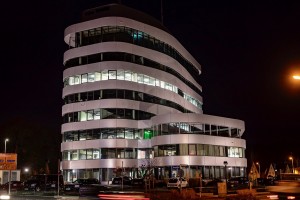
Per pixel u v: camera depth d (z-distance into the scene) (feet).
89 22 275.39
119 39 270.87
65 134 275.59
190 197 110.01
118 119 260.42
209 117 251.19
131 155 261.44
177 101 303.48
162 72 289.74
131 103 265.95
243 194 108.58
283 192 84.48
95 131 262.06
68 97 277.23
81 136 266.57
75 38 281.74
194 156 237.86
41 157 360.48
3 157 152.05
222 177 249.96
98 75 267.59
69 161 267.80
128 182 212.64
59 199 138.51
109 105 261.44
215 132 252.62
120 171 248.93
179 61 324.39
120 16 278.26
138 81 273.54
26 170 342.64
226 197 107.04
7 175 252.21
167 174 238.07
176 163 235.61
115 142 257.55
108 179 253.65
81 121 267.39
